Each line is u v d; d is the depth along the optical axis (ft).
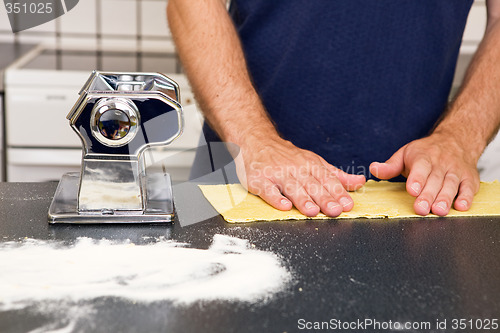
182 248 1.90
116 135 2.09
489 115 3.25
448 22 3.49
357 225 2.24
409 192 2.50
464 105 3.31
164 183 2.58
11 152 6.22
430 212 2.42
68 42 7.72
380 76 3.49
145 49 7.75
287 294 1.55
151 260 1.78
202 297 1.52
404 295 1.57
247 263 1.77
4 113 6.16
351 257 1.86
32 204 2.39
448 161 2.76
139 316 1.41
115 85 2.14
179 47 3.29
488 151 6.23
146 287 1.58
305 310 1.46
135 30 7.75
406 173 2.86
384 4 3.42
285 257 1.84
